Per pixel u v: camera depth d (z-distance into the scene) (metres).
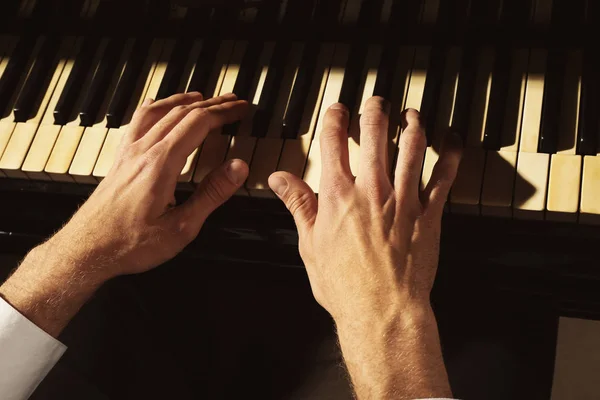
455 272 1.12
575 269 1.07
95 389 1.17
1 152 1.15
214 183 1.07
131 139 1.10
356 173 1.07
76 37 1.21
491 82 1.08
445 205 1.05
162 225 1.07
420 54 1.11
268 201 1.11
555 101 1.06
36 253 1.09
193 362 1.23
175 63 1.17
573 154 1.04
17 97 1.19
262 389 1.19
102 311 1.20
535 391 1.13
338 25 1.14
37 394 1.16
